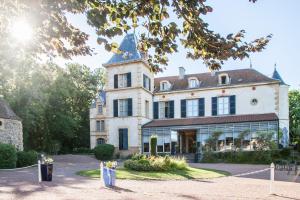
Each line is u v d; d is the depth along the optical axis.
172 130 33.06
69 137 46.56
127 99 34.16
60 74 41.97
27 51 5.11
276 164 23.06
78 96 51.69
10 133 27.98
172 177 15.60
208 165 24.94
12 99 34.53
